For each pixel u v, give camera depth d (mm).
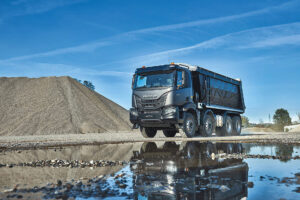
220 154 5391
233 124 16906
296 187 2537
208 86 13883
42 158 5496
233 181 2842
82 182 2959
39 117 34875
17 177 3320
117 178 3117
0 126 32188
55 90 43594
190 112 12531
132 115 12031
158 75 11758
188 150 6566
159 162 4484
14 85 45094
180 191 2436
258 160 4559
